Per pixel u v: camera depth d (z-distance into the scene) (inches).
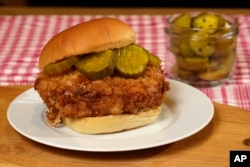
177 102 21.8
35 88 20.8
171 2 51.8
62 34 20.6
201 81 25.7
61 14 38.7
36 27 35.8
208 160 18.3
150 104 20.1
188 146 19.2
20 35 34.3
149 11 39.0
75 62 20.1
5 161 18.6
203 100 21.7
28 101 22.4
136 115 20.0
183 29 25.0
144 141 18.6
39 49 31.5
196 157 18.5
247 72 27.5
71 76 20.0
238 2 50.7
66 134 19.7
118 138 19.3
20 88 24.9
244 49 31.0
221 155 18.6
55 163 18.3
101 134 19.8
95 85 19.4
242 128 20.5
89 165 18.1
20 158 18.7
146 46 31.8
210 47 25.0
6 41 33.2
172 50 26.1
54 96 19.8
